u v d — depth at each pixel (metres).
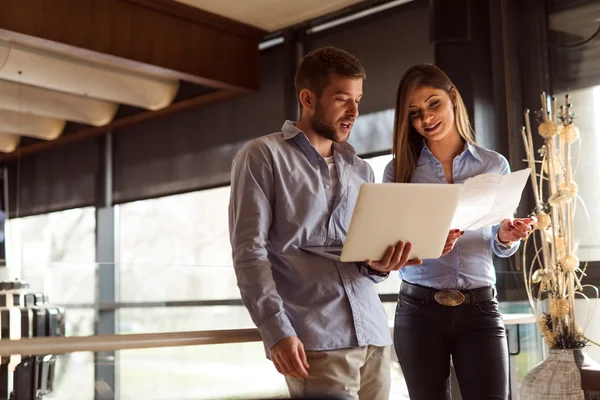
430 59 4.30
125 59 4.61
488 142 3.83
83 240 6.26
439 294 1.92
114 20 4.57
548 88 3.82
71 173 6.33
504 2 3.92
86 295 1.75
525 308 3.25
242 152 1.61
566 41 3.77
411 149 2.06
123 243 6.07
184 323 1.95
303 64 1.68
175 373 1.30
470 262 1.95
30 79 4.99
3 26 4.05
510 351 2.86
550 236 2.39
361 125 4.66
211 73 5.05
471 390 1.91
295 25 5.09
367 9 4.65
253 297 1.49
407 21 4.44
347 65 1.62
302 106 1.69
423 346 1.94
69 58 5.00
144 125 6.01
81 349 1.22
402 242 1.51
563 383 2.19
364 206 1.42
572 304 2.30
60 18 4.31
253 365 1.50
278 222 1.59
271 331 1.46
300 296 1.56
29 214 5.88
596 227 3.53
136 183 6.05
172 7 4.80
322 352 1.53
